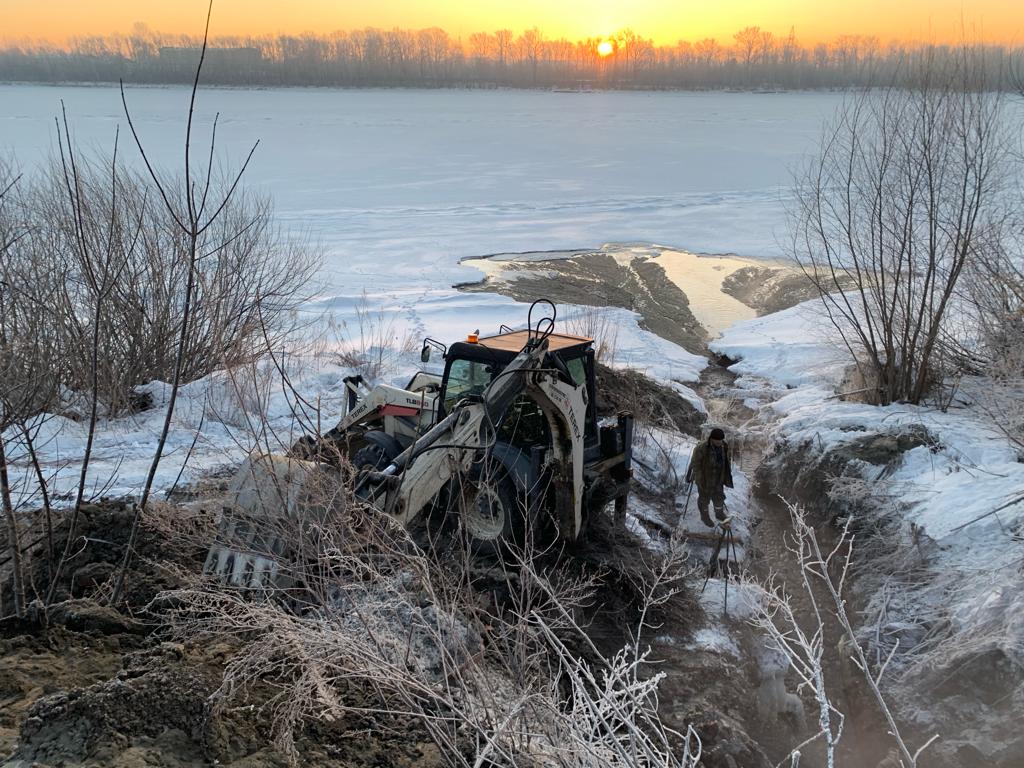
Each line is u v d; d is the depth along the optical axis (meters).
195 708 3.90
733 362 16.16
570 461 6.70
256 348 12.48
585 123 70.81
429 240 25.69
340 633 4.36
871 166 12.33
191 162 37.56
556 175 39.91
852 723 6.31
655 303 20.16
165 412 10.47
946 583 7.09
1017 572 6.57
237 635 5.02
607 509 8.66
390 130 61.84
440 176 39.12
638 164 43.66
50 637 4.64
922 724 5.83
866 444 9.91
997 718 5.59
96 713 3.71
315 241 24.61
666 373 14.72
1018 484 7.93
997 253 11.34
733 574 8.23
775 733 6.15
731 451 11.72
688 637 6.89
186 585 5.47
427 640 4.80
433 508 6.68
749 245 26.06
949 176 11.35
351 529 4.82
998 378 10.89
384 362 13.35
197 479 8.30
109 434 9.63
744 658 6.90
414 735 4.27
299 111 82.88
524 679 4.27
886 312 11.94
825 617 7.77
